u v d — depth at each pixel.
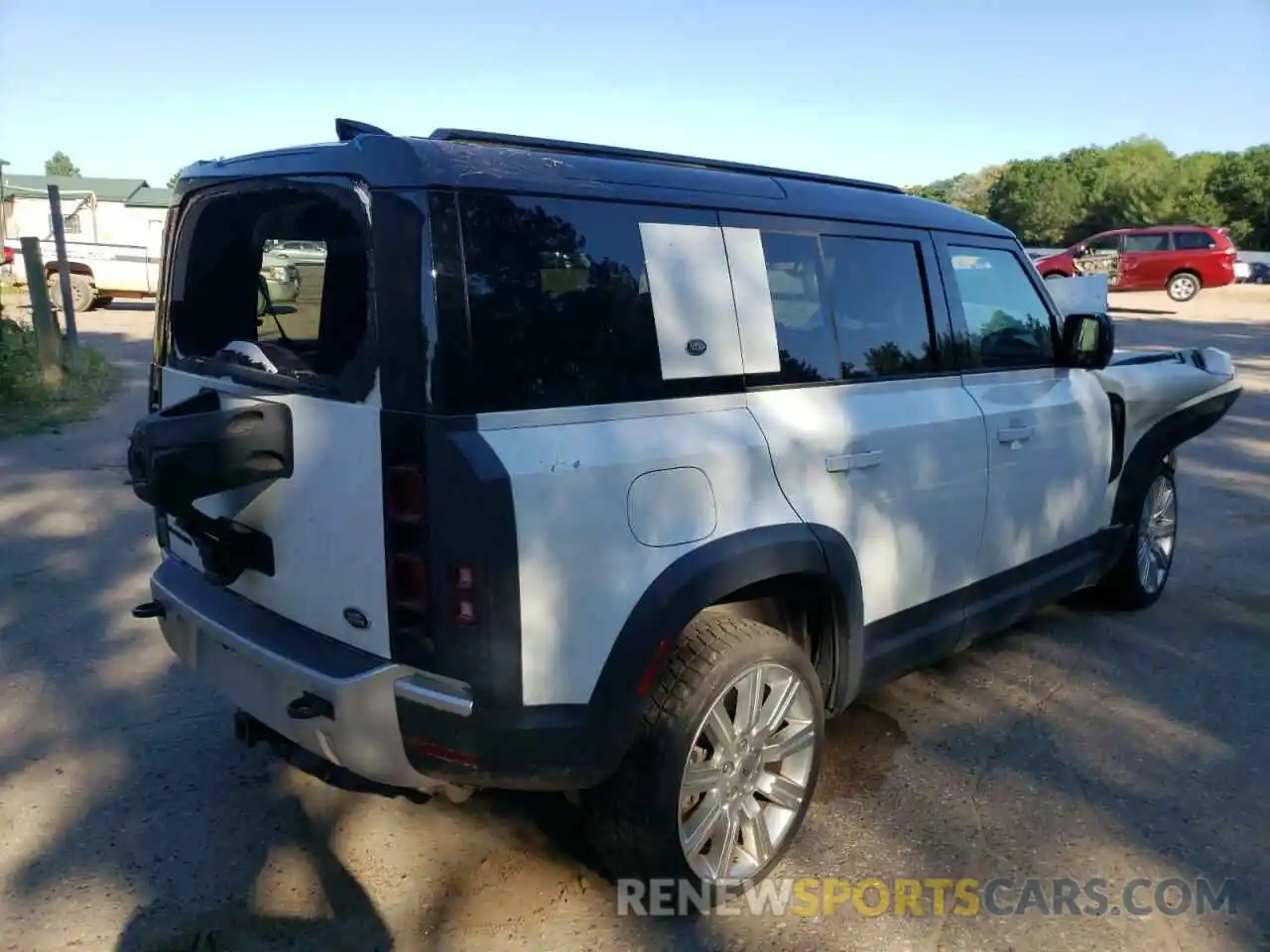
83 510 6.85
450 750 2.51
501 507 2.39
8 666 4.48
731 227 3.03
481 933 2.87
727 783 2.96
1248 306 25.91
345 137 2.74
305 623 2.78
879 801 3.58
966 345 3.93
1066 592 4.69
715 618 2.97
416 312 2.40
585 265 2.65
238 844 3.26
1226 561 6.33
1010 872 3.20
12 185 30.94
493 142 2.83
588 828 2.94
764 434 3.00
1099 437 4.65
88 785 3.57
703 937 2.88
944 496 3.70
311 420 2.64
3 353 10.45
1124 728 4.16
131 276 20.53
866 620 3.45
